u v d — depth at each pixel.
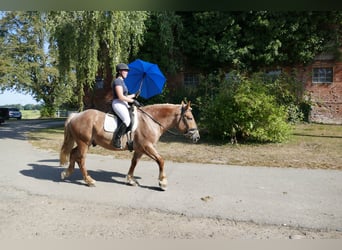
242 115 11.90
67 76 17.58
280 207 5.30
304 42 19.59
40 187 6.46
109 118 6.34
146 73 7.71
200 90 18.81
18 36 41.59
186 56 21.19
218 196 5.90
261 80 13.87
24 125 24.69
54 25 14.17
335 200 5.68
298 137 14.03
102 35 14.43
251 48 19.56
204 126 13.57
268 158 9.61
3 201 5.58
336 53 19.61
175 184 6.74
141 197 5.82
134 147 6.40
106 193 6.07
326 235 4.24
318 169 8.09
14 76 40.66
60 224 4.53
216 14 19.31
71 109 49.88
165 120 6.37
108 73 22.30
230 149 11.34
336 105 20.27
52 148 11.84
